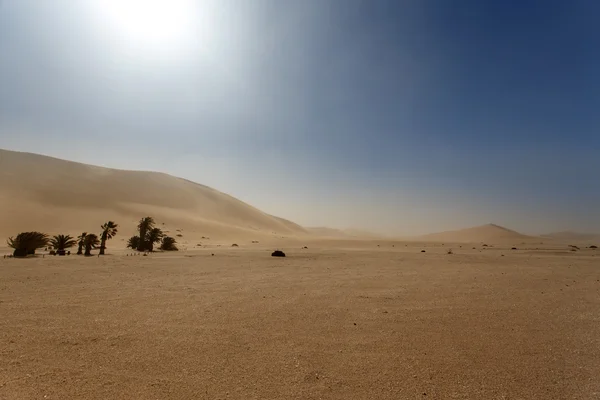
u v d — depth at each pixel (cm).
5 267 2192
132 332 801
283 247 7525
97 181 11644
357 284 1622
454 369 609
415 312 1044
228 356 658
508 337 801
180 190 13938
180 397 493
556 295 1372
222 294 1313
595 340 780
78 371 577
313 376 573
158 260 3031
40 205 8644
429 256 4069
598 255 4741
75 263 2575
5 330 798
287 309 1062
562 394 518
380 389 529
